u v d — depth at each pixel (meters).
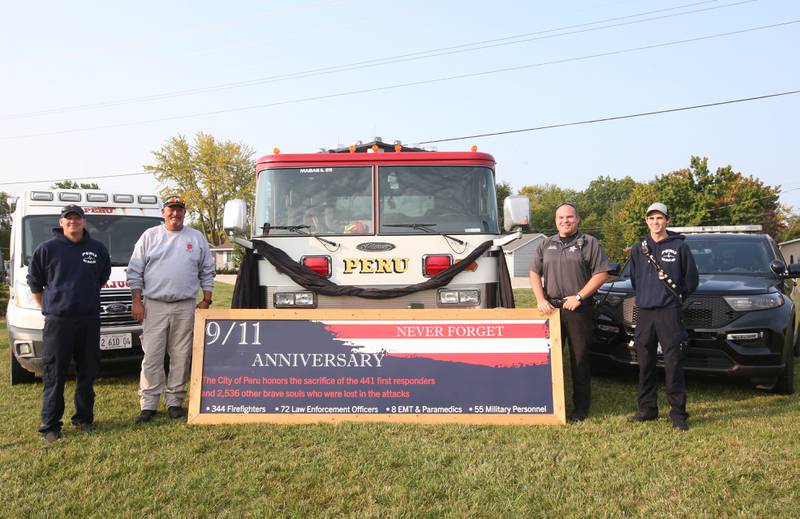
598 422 4.84
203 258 5.39
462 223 5.71
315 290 5.48
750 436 4.38
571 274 5.01
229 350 5.09
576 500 3.34
